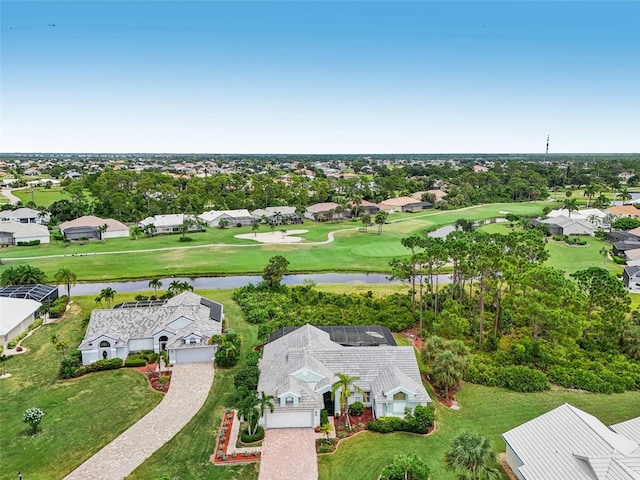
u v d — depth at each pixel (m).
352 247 148.88
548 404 57.69
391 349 59.25
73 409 55.94
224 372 65.50
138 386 61.59
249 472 45.12
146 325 73.00
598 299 77.38
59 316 86.88
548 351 68.75
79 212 191.88
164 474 44.66
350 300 92.75
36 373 65.00
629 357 69.69
